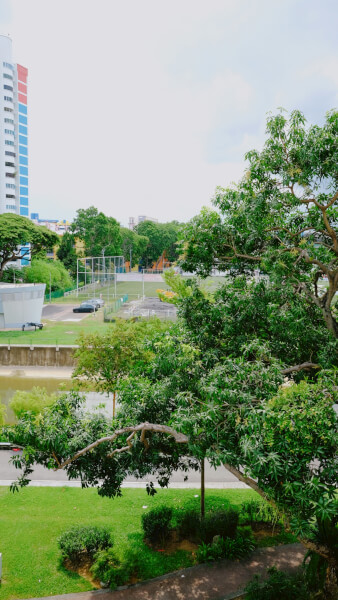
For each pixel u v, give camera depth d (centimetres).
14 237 4997
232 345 1059
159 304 6047
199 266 1198
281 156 1000
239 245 1158
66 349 3675
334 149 941
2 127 8850
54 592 1076
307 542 928
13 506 1445
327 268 1038
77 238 8962
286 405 779
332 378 831
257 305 1022
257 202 1020
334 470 771
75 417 1156
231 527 1282
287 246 1094
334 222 1107
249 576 1134
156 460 1134
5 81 8731
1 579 1111
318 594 997
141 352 1894
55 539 1274
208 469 1783
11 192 9206
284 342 1100
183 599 1052
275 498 836
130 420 1086
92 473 1123
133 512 1426
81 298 6800
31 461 1077
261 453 751
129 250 10550
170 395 1010
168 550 1243
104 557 1152
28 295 4462
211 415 805
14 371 3606
